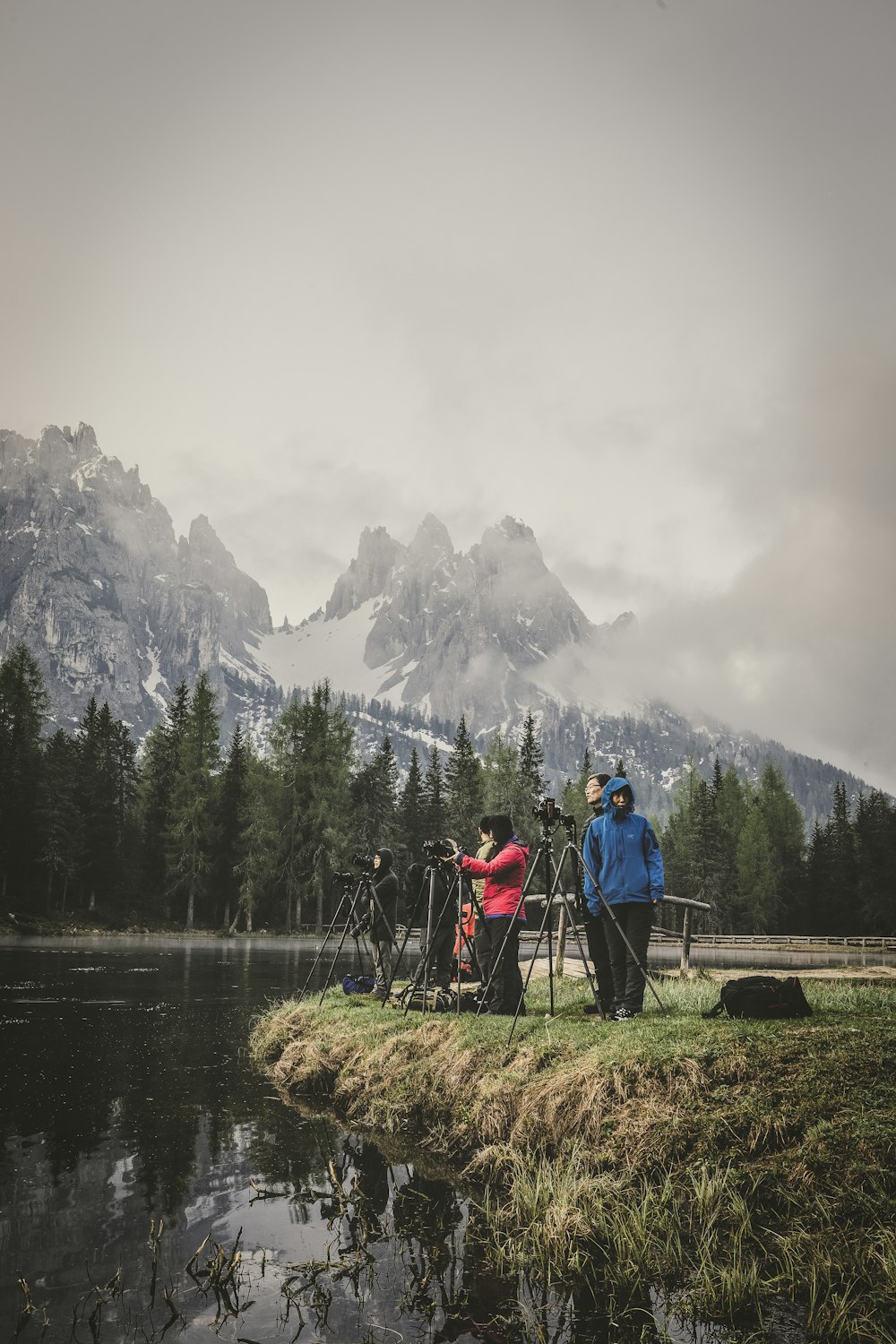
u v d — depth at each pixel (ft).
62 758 209.87
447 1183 18.97
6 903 181.16
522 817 254.68
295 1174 19.35
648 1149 17.69
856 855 286.25
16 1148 20.83
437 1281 13.89
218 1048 36.19
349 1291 13.46
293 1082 28.89
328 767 231.50
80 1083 28.45
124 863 208.23
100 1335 11.69
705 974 46.24
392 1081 25.29
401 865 232.32
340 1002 36.86
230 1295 13.12
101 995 55.83
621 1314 12.85
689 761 351.87
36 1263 14.15
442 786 256.32
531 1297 13.37
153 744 251.60
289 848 224.94
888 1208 14.44
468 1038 24.58
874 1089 17.38
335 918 39.29
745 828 301.63
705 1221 15.48
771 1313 12.81
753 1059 19.08
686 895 263.08
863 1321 12.21
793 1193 15.55
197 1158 20.43
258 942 165.89
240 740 250.78
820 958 146.61
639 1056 19.88
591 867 26.91
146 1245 15.02
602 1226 15.70
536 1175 18.12
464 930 33.71
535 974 45.47
